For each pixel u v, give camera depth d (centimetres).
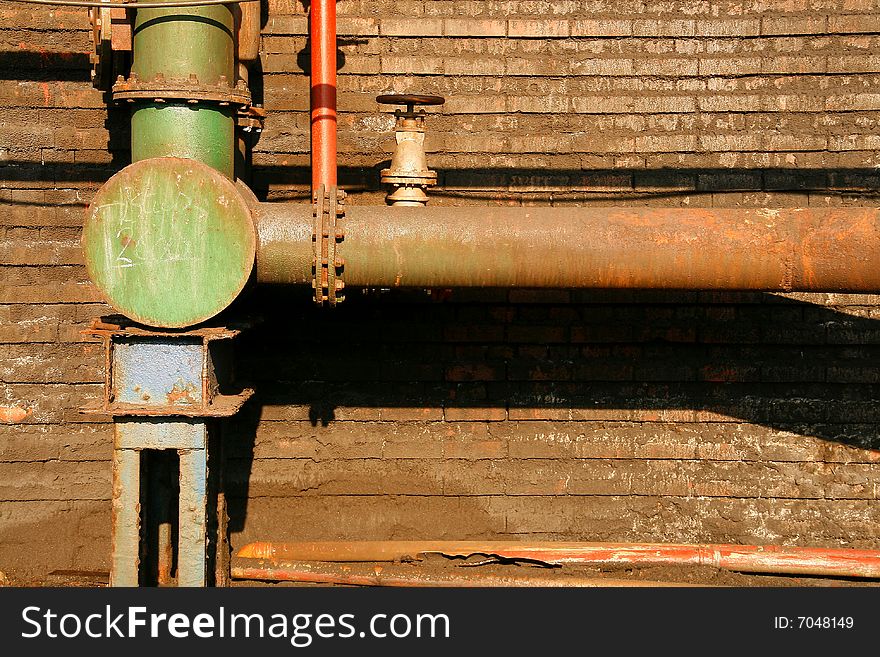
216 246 505
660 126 673
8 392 662
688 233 538
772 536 668
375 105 675
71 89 663
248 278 508
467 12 676
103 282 504
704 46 673
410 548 654
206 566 526
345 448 671
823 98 667
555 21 674
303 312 670
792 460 670
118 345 508
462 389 673
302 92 671
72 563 662
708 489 672
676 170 671
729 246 538
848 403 669
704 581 636
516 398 673
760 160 669
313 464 671
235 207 505
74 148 664
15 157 661
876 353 668
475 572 633
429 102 596
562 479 673
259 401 668
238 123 593
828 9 668
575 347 674
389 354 672
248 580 636
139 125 541
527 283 549
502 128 674
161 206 503
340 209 536
